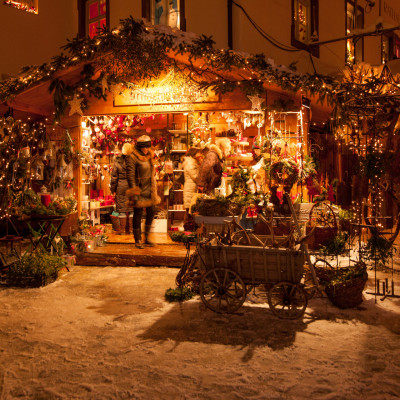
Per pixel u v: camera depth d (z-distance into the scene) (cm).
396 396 295
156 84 799
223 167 862
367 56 1548
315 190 792
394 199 637
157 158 1061
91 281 623
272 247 473
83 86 778
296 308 475
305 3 1260
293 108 807
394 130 659
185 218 923
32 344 392
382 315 463
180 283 544
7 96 764
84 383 317
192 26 1018
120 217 966
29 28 1072
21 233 789
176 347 382
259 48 1070
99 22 1154
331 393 299
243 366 343
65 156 848
